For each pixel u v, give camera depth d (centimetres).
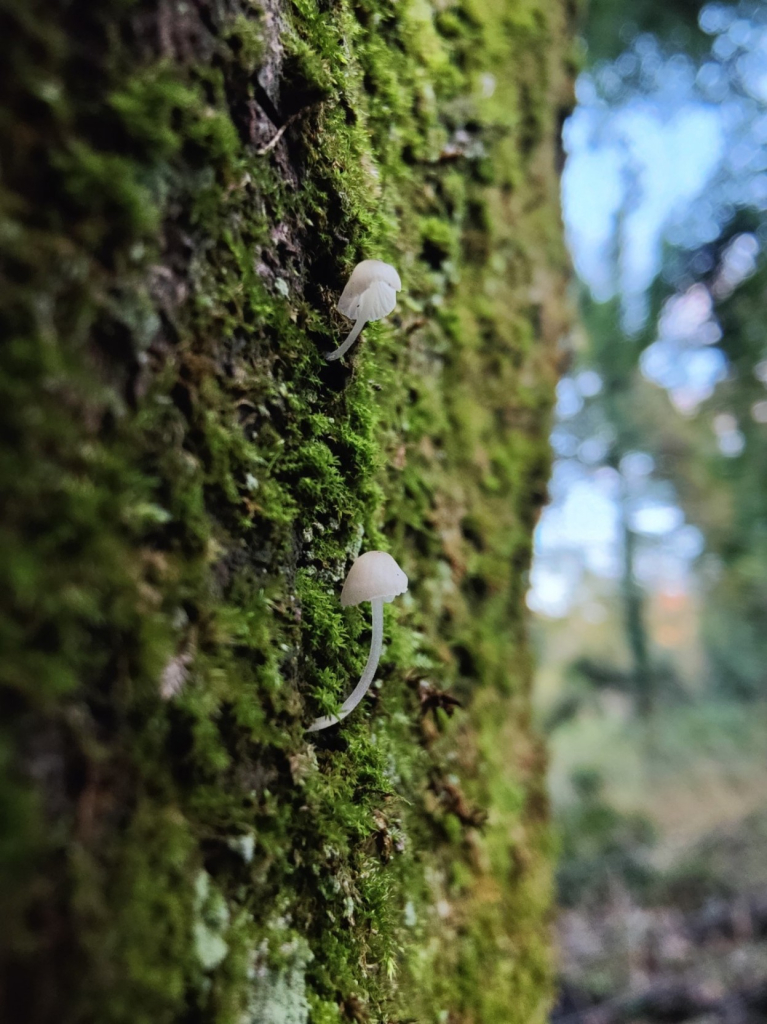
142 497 6
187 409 7
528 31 18
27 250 5
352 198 10
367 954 9
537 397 19
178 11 7
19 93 5
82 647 5
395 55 12
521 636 18
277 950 7
